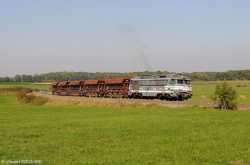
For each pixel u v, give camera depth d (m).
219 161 15.04
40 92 116.50
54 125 28.80
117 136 22.19
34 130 25.73
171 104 47.00
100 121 31.27
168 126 26.64
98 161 15.10
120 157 15.84
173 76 54.03
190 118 32.19
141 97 60.50
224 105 42.09
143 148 18.06
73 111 46.28
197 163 14.82
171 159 15.62
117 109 46.94
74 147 18.59
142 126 26.81
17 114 42.62
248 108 42.47
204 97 69.56
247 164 14.66
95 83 76.00
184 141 19.95
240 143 19.00
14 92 125.75
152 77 57.91
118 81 66.88
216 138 20.80
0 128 27.19
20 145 19.27
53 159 15.71
